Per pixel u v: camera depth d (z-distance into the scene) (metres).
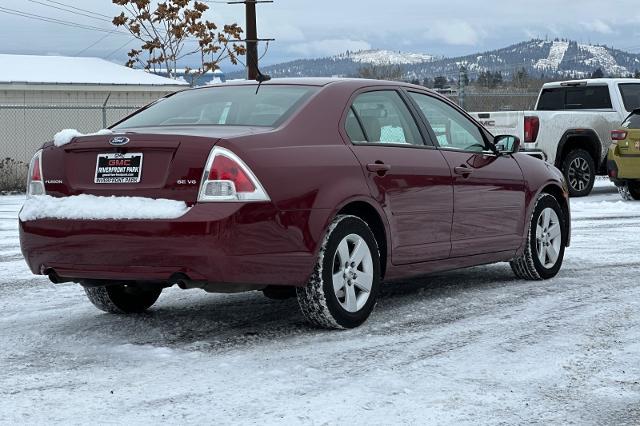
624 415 4.20
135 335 5.93
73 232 5.56
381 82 6.69
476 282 7.90
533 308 6.69
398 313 6.54
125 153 5.54
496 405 4.34
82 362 5.20
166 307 6.93
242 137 5.46
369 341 5.65
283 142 5.66
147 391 4.59
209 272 5.28
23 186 21.58
